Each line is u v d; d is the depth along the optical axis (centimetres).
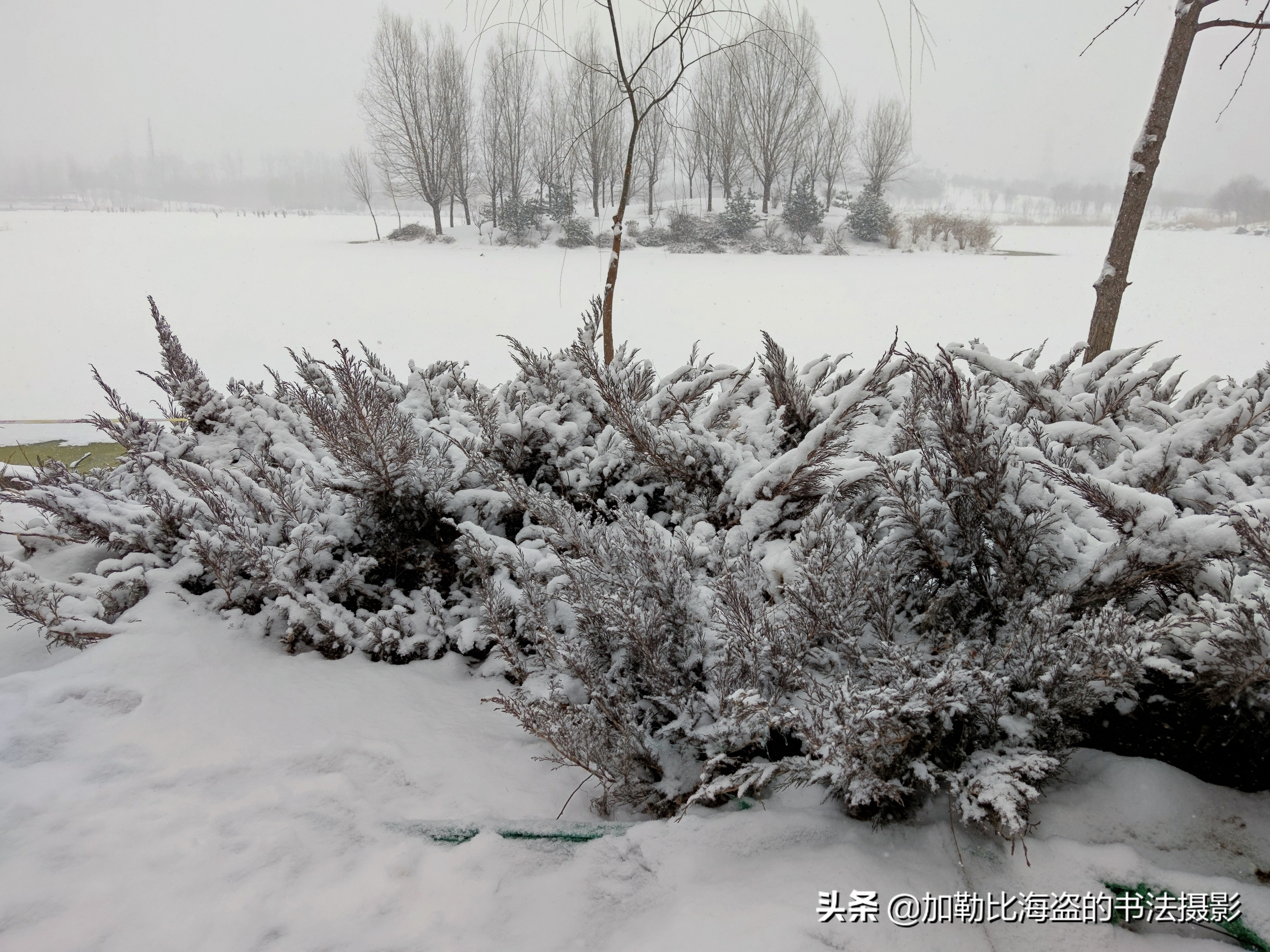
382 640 239
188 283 2220
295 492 279
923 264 2784
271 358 1292
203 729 197
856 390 219
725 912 137
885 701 142
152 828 161
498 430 291
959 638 183
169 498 269
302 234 4456
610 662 196
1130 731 170
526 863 155
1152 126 380
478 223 4900
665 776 180
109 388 323
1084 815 154
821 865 148
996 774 144
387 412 258
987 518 185
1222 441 220
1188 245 3039
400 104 4025
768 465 249
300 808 169
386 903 144
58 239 3512
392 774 184
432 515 267
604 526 226
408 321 1620
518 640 238
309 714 208
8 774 175
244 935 136
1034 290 1944
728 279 2281
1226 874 139
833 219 4334
